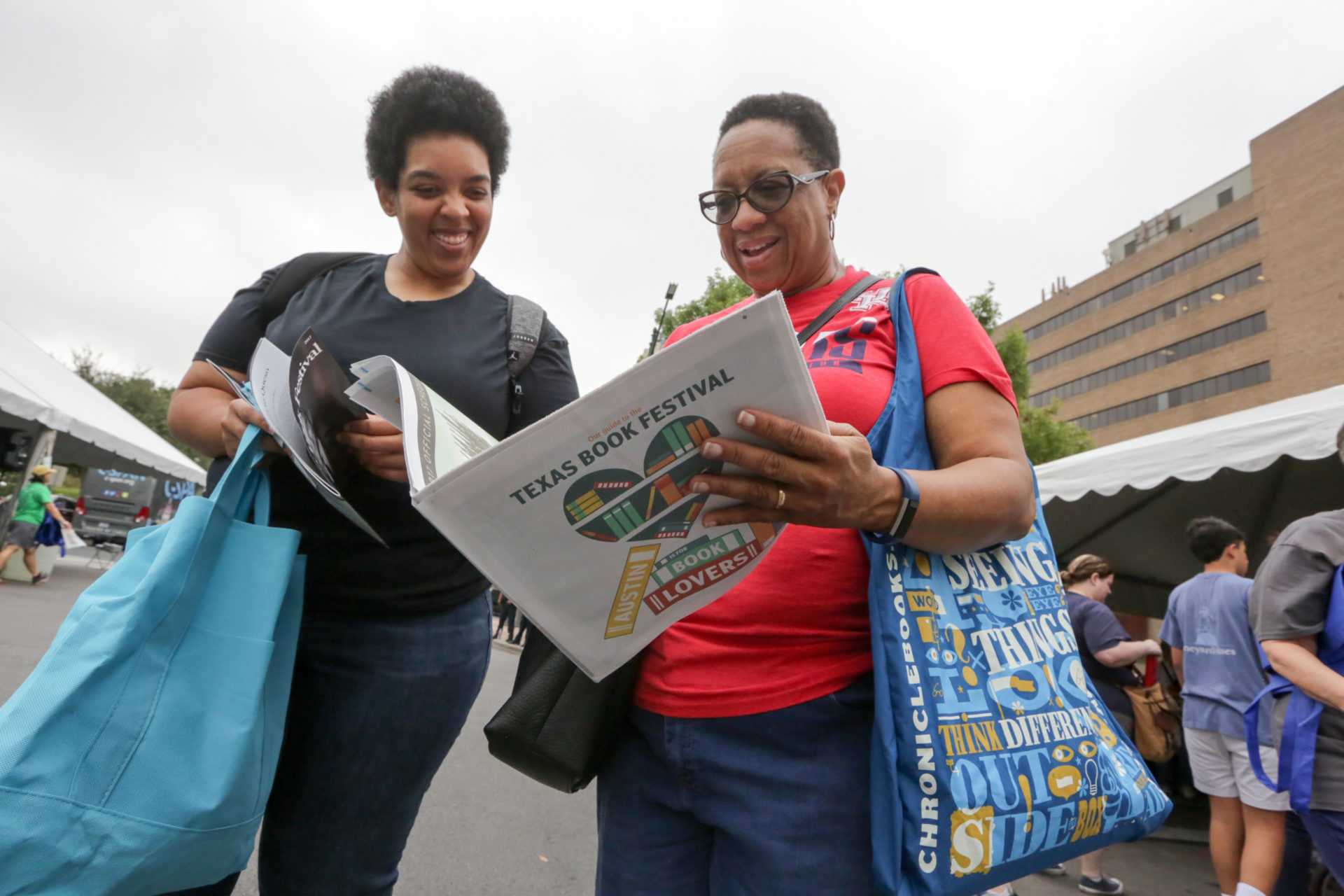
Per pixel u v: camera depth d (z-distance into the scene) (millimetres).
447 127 1376
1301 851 2711
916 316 1077
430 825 3422
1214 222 43969
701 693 1049
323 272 1465
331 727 1247
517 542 782
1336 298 36156
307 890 1244
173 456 15094
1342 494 5613
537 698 1185
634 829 1164
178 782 908
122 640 914
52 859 833
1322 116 37656
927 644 915
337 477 1149
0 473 11062
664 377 722
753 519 831
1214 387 42844
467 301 1500
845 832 960
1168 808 999
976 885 841
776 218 1229
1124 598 7211
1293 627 1833
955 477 887
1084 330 54031
